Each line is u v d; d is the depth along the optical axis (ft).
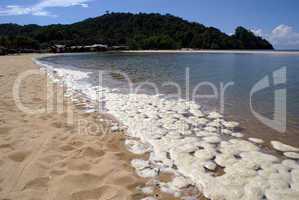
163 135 14.12
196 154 11.69
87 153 11.30
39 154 10.87
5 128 13.70
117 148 12.21
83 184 8.93
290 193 8.62
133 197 8.39
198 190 8.96
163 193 8.73
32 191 8.39
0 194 8.18
